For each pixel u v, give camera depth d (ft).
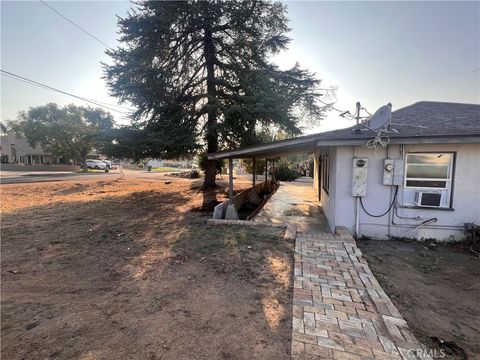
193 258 15.23
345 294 10.68
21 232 20.99
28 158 155.12
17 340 8.14
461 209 18.04
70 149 107.96
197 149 44.21
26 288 11.71
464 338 8.45
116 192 47.55
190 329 8.61
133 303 10.33
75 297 10.87
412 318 9.47
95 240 18.94
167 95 43.24
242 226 22.40
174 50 44.45
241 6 41.93
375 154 19.24
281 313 9.47
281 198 42.57
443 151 18.08
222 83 44.50
